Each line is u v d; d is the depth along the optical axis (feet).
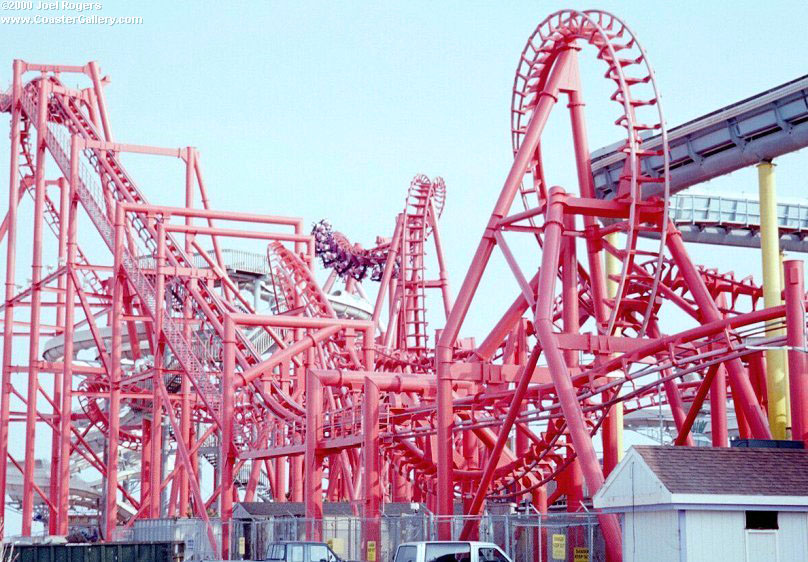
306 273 287.89
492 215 178.40
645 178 170.71
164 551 168.25
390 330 329.11
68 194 313.32
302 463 284.20
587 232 182.19
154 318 264.11
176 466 283.38
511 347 219.82
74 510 414.41
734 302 232.73
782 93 185.57
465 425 185.37
